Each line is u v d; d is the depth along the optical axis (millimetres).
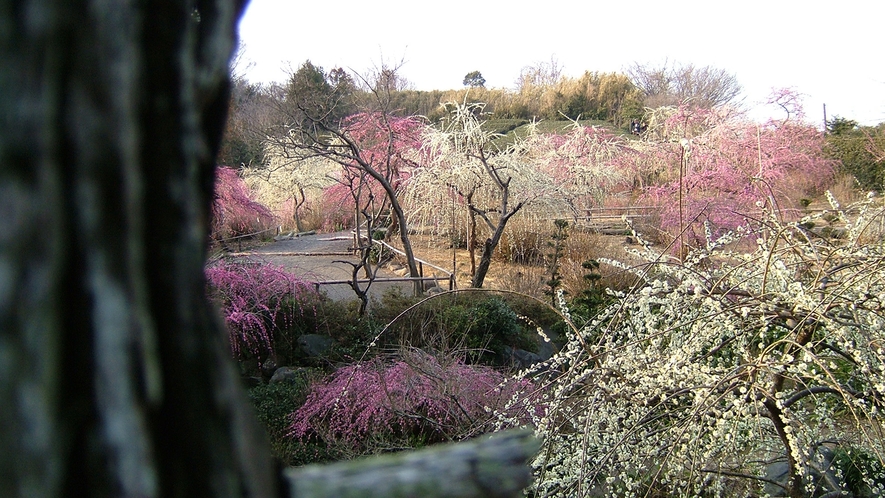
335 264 11758
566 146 15500
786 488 2898
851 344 2369
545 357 6914
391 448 4566
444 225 11828
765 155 13305
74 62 315
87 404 319
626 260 9531
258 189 18297
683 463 2674
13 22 302
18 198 300
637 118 26938
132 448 327
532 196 10945
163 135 362
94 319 320
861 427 2330
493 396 4621
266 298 6754
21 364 301
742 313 2570
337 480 484
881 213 3211
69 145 312
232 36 465
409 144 12234
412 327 6664
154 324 348
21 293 301
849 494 2834
